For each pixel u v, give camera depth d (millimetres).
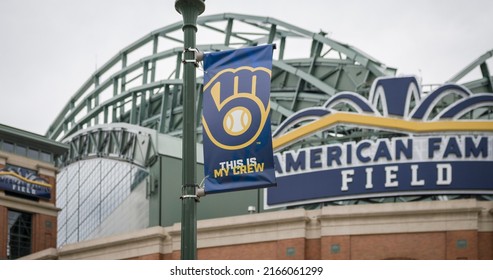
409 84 152375
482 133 148000
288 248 138375
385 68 194375
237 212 168750
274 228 140625
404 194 146875
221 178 43062
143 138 179875
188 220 40750
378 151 148875
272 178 42469
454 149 147000
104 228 188875
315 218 140000
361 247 135750
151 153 176000
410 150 148125
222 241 143125
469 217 134250
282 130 159875
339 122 155000
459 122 148625
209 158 43438
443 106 166250
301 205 152625
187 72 42781
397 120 151125
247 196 169000
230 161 43062
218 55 44594
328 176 150250
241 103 43594
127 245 151875
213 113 43906
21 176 199000
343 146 150750
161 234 148250
